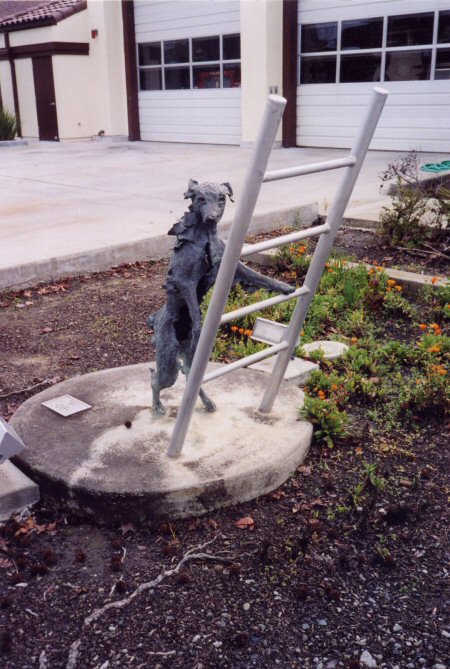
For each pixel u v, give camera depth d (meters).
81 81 21.58
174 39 19.39
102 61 21.03
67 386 4.26
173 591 2.84
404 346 5.03
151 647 2.56
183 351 3.63
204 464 3.38
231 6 17.62
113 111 21.45
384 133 15.95
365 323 5.55
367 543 3.12
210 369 4.44
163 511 3.22
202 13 18.38
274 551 3.06
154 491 3.17
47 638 2.61
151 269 7.61
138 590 2.83
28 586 2.87
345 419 3.93
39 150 19.19
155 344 3.59
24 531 3.20
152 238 7.91
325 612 2.73
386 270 6.62
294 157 15.45
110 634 2.62
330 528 3.21
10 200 10.94
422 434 4.03
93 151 18.55
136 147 19.38
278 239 3.08
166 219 9.12
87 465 3.38
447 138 14.98
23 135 23.19
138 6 20.02
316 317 5.66
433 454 3.82
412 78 15.12
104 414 3.89
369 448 3.88
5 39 22.23
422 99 15.09
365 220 8.48
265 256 7.16
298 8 16.66
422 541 3.12
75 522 3.29
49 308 6.40
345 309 5.93
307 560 3.00
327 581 2.89
